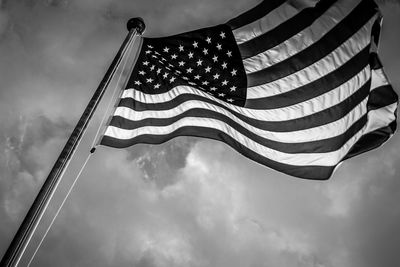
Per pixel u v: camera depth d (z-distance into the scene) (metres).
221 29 7.16
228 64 7.07
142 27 7.01
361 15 7.12
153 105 7.27
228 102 7.24
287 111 7.18
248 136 7.45
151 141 7.06
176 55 7.14
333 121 7.22
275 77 7.04
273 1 7.20
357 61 7.06
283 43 7.02
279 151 7.41
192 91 7.53
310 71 7.02
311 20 7.07
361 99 7.23
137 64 7.32
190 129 7.39
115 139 6.86
